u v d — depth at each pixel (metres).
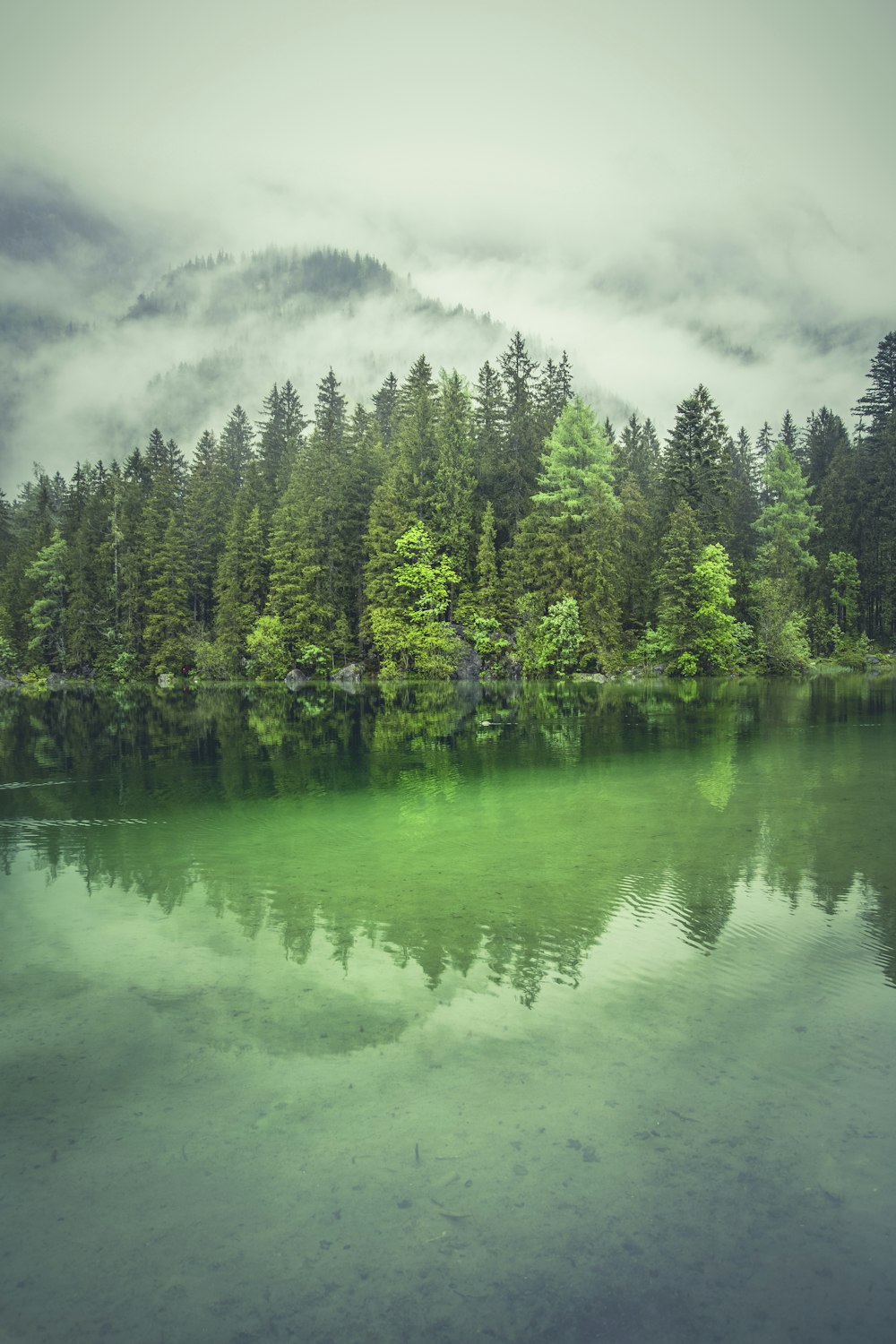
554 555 65.19
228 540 75.81
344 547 74.19
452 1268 3.87
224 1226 4.16
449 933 8.33
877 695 42.00
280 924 8.69
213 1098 5.34
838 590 75.94
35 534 82.50
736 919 8.62
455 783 17.45
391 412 103.75
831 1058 5.78
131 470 92.31
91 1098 5.35
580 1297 3.69
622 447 93.06
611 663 62.47
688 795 15.63
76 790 17.08
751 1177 4.49
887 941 7.98
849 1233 4.08
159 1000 6.85
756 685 51.81
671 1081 5.48
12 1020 6.50
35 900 9.57
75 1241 4.07
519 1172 4.55
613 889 9.67
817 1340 3.46
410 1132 4.93
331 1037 6.15
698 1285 3.76
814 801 14.89
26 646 76.00
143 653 73.75
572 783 17.16
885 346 88.25
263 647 69.44
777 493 83.56
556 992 6.90
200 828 13.43
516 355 85.25
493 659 66.75
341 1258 3.94
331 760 21.33
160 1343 3.45
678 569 61.47
